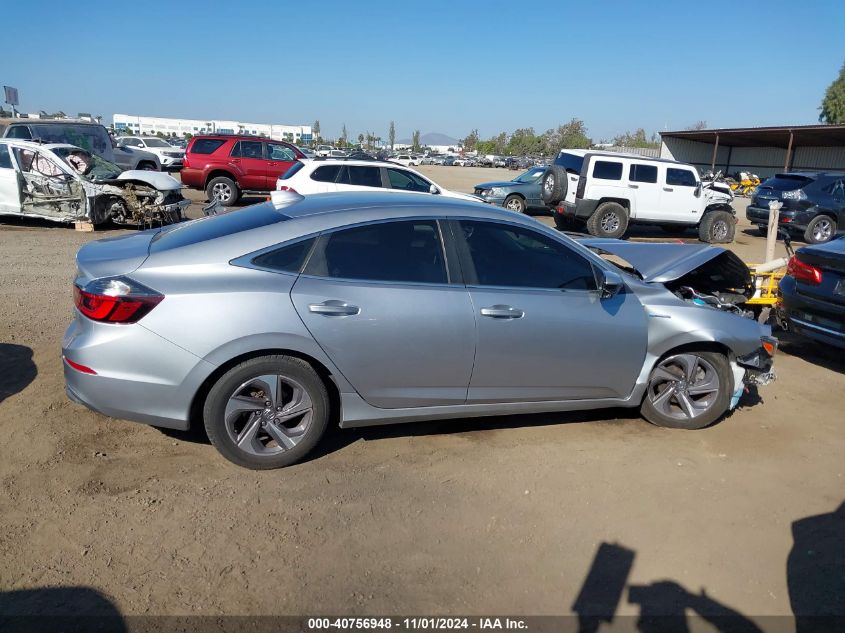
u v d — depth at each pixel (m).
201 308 3.50
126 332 3.48
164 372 3.51
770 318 7.36
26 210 12.51
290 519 3.39
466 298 3.93
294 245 3.75
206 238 3.79
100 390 3.53
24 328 6.11
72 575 2.90
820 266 6.12
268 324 3.56
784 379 5.97
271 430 3.76
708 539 3.41
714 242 16.02
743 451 4.41
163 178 13.12
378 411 3.94
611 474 4.01
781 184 16.69
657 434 4.61
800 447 4.52
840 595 3.03
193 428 4.28
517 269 4.14
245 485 3.67
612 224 15.05
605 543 3.33
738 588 3.05
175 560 3.04
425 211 4.04
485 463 4.06
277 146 17.34
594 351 4.25
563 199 15.61
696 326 4.44
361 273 3.81
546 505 3.64
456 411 4.12
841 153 41.16
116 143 27.00
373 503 3.57
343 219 3.87
